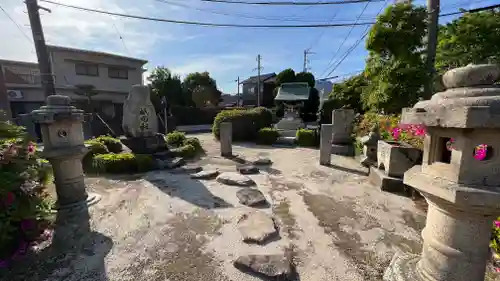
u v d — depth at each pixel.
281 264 1.94
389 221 2.80
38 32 7.11
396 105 5.19
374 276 1.88
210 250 2.20
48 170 2.76
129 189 3.79
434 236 1.57
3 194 1.89
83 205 3.12
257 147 8.66
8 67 13.73
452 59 5.22
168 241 2.35
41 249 2.19
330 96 13.91
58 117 2.91
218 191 3.76
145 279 1.83
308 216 2.93
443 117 1.33
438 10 4.90
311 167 5.48
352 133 7.40
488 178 1.30
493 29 4.83
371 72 5.74
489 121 1.16
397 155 3.80
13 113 13.59
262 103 26.06
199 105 22.33
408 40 4.97
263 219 2.76
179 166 5.46
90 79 15.72
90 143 5.25
